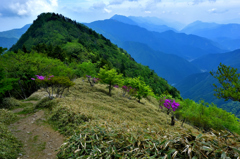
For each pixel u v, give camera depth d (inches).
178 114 1217.4
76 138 196.5
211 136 118.3
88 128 223.3
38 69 1251.2
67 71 1454.2
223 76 284.2
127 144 154.3
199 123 1090.7
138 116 677.3
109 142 169.5
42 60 1381.6
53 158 242.2
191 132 128.6
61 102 513.0
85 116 366.3
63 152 187.0
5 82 660.1
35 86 1342.3
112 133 185.0
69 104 488.1
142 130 172.9
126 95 1226.0
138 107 915.4
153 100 1594.5
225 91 271.9
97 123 259.3
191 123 1125.1
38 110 517.0
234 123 1124.5
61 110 427.2
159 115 866.1
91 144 180.7
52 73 1338.6
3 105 605.6
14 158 226.8
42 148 272.8
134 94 1155.9
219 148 103.0
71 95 824.3
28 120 428.5
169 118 853.8
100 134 194.4
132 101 1046.4
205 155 102.4
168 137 136.6
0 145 230.5
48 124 390.3
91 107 552.4
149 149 132.8
